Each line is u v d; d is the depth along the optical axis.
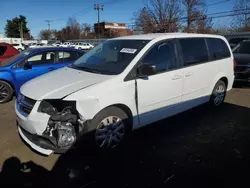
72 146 2.91
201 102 4.60
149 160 3.13
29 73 5.75
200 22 39.00
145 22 42.34
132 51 3.50
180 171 2.90
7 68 5.58
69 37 69.88
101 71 3.41
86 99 2.82
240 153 3.33
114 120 3.20
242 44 8.46
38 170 2.89
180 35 4.09
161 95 3.64
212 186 2.62
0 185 2.62
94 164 3.03
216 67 4.71
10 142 3.58
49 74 3.75
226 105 5.52
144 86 3.36
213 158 3.19
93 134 2.98
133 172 2.87
